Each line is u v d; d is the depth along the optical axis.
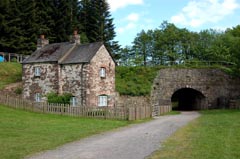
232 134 21.00
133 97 50.56
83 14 77.56
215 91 54.41
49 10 69.38
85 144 18.06
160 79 54.00
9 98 38.25
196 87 54.44
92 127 25.97
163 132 23.33
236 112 42.84
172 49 91.31
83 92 41.69
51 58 44.75
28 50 65.25
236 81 54.38
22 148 16.47
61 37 69.81
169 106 50.72
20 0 66.12
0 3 61.81
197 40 95.00
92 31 75.94
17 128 23.67
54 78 44.25
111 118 34.12
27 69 47.16
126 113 33.75
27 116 31.53
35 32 66.38
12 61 59.84
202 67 54.91
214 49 82.00
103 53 43.53
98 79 42.72
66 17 70.69
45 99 44.81
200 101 57.22
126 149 16.52
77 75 42.31
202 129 24.12
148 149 16.44
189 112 49.53
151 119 35.81
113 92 44.72
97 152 15.74
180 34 92.38
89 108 34.34
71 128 24.75
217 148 16.11
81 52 44.03
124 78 54.00
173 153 15.30
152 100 52.00
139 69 55.25
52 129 23.83
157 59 91.88
